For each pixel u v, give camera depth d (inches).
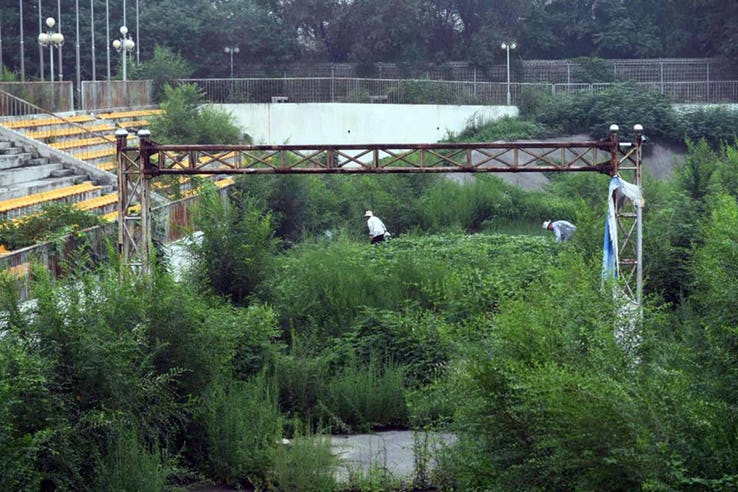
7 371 682.2
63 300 773.3
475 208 2101.4
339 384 1020.5
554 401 583.8
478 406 656.4
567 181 2196.1
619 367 612.7
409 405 798.5
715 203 1295.5
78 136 1774.1
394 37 2903.5
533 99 2532.0
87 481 719.7
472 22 3014.3
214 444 827.4
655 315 683.4
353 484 769.6
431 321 1121.4
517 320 679.1
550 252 1510.8
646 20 3021.7
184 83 2381.9
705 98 2669.8
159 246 1195.9
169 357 836.6
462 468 676.1
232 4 2989.7
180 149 1124.5
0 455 639.8
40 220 1114.7
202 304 893.2
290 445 817.5
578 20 3058.6
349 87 2491.4
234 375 987.3
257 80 2447.1
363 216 2037.4
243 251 1219.2
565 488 613.0
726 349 625.0
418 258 1364.4
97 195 1456.7
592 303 675.4
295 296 1226.0
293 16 2920.8
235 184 1846.7
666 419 565.9
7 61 2645.2
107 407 749.9
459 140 2409.0
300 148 1130.7
